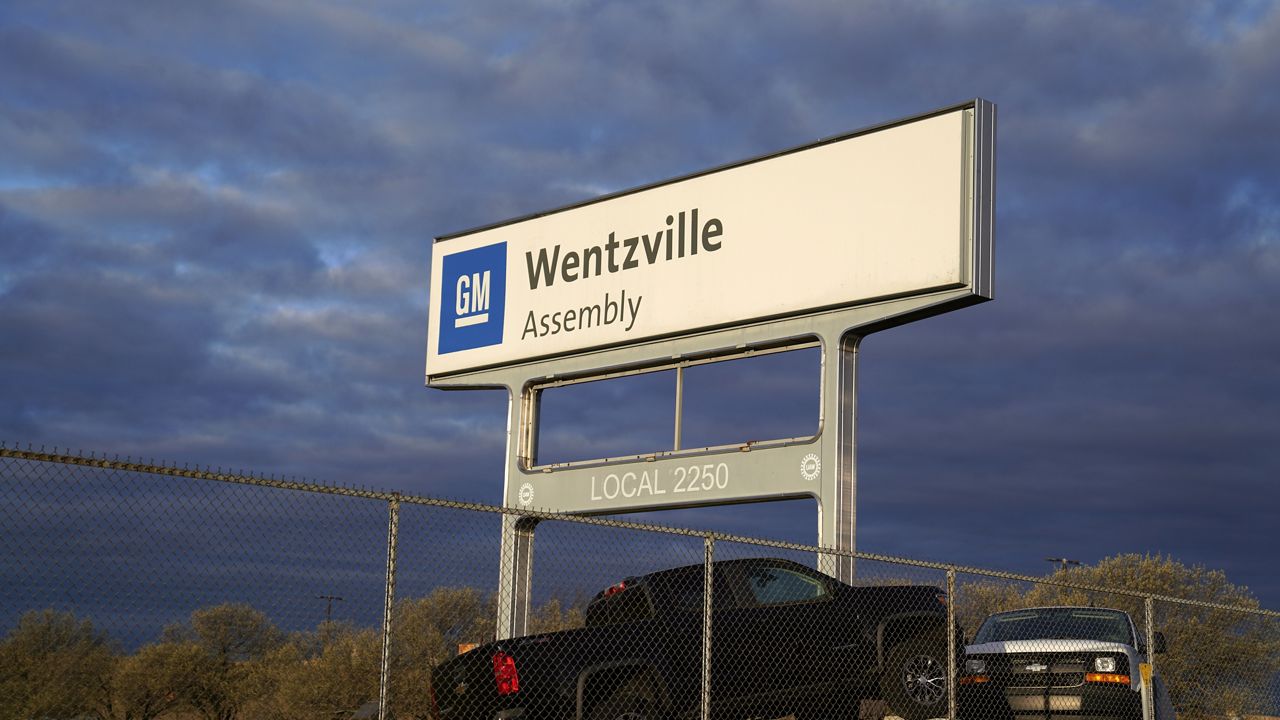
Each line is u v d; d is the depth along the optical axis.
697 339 19.47
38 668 7.62
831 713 11.77
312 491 8.73
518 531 21.11
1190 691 18.25
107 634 7.81
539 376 21.50
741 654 11.40
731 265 19.06
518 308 21.94
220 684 8.42
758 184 18.98
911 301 17.00
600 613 11.73
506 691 10.48
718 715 11.22
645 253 20.27
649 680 10.98
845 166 18.00
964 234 16.61
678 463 19.25
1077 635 13.93
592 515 20.42
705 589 10.70
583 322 20.91
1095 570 26.50
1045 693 12.81
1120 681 12.69
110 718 7.82
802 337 18.22
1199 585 25.72
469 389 22.80
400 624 11.09
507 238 22.39
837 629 11.91
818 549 11.48
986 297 16.48
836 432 17.41
